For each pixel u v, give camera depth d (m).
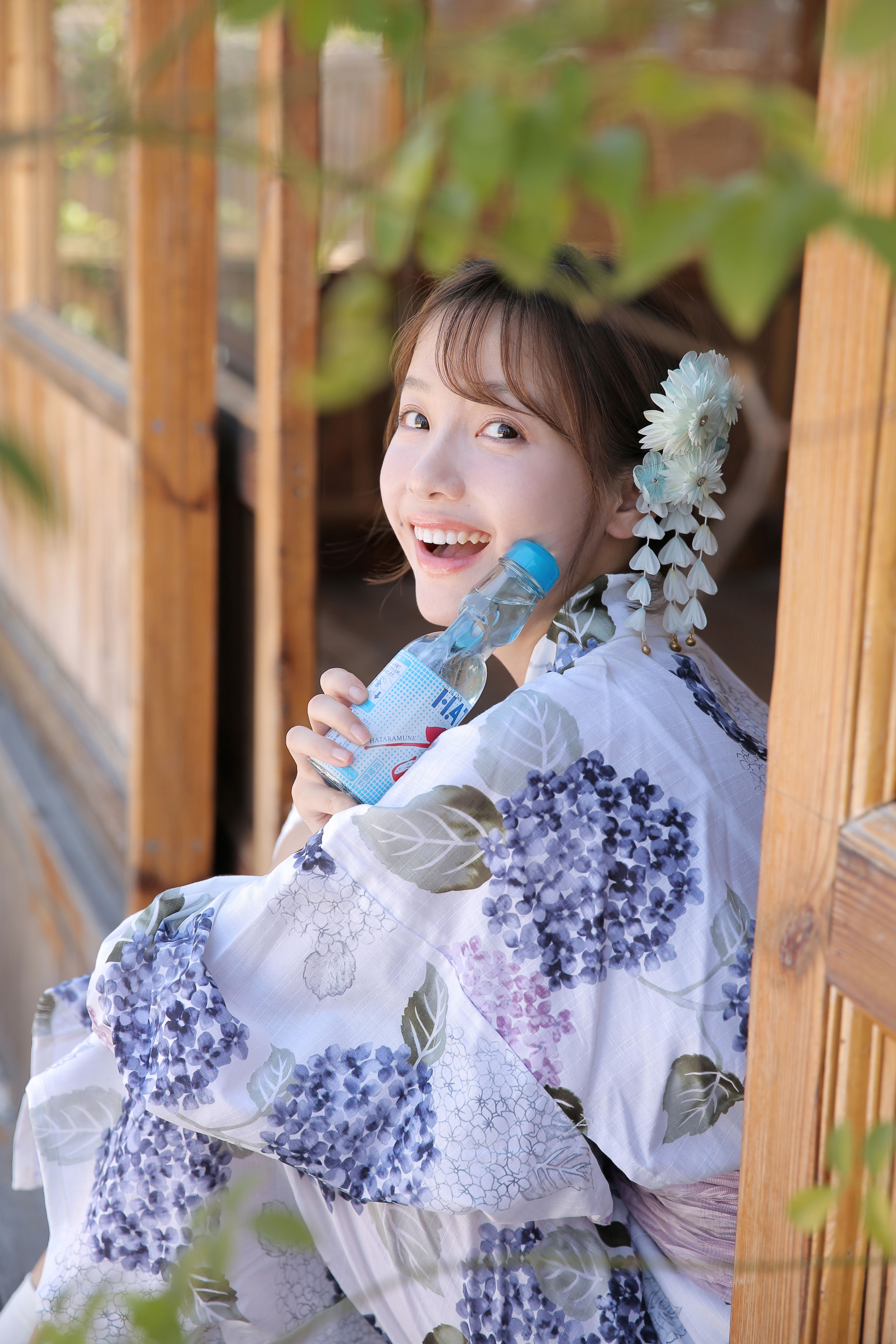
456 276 0.99
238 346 2.25
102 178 2.91
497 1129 0.89
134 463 2.04
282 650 1.96
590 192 0.31
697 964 0.90
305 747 0.99
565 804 0.90
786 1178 0.70
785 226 0.28
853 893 0.63
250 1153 1.03
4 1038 3.14
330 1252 1.04
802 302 0.62
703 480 0.97
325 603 4.16
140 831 2.15
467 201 0.34
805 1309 0.70
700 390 0.94
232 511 2.23
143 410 2.03
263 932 0.93
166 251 1.98
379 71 3.60
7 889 3.10
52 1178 1.10
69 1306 1.02
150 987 0.97
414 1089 0.92
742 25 4.00
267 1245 1.03
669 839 0.91
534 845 0.90
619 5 0.34
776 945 0.70
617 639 0.98
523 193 0.32
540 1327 0.95
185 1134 1.00
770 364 4.02
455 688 0.98
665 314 1.05
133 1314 0.51
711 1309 0.94
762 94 0.30
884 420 0.59
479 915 0.90
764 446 0.65
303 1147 0.93
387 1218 0.99
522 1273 0.96
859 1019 0.65
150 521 2.06
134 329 2.01
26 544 3.51
